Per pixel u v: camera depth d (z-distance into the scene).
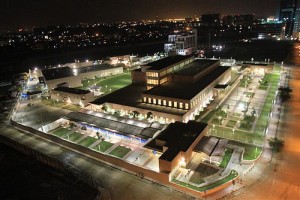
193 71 105.12
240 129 73.00
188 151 55.78
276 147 61.03
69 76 130.88
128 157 62.06
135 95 100.69
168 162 51.22
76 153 66.50
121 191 50.72
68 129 79.81
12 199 52.59
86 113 88.81
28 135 79.75
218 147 58.56
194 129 64.38
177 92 88.00
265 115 81.62
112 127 73.94
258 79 123.50
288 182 49.47
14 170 63.75
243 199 45.78
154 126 72.94
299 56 177.88
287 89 99.50
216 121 78.88
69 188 54.41
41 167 64.19
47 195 52.78
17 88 140.12
